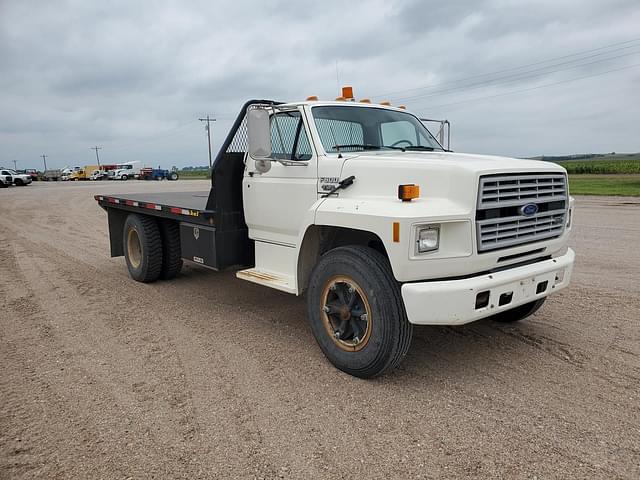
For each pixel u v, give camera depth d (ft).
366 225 11.76
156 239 22.31
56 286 22.66
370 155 14.37
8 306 19.36
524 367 13.12
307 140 14.82
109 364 13.65
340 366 12.85
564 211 13.73
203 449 9.57
